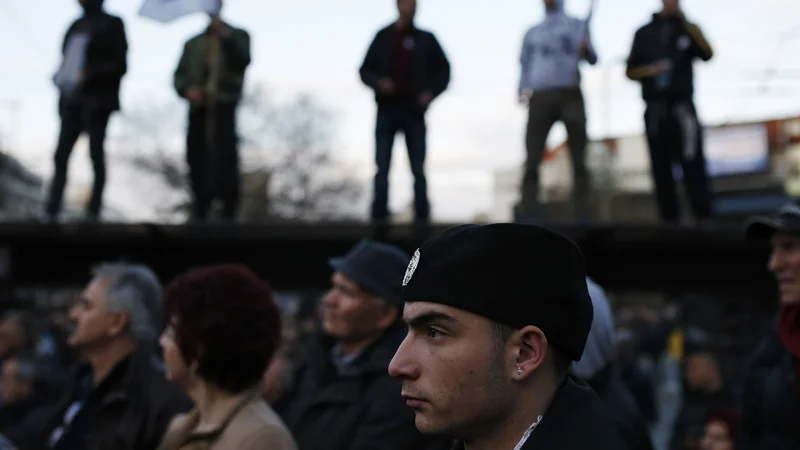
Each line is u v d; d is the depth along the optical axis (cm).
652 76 690
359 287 310
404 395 149
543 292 144
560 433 141
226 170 696
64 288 797
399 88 673
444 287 144
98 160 699
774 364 325
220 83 692
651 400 829
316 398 313
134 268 312
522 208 688
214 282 247
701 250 760
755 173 1797
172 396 282
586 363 263
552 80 670
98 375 300
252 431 231
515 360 143
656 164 700
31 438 414
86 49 690
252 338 242
